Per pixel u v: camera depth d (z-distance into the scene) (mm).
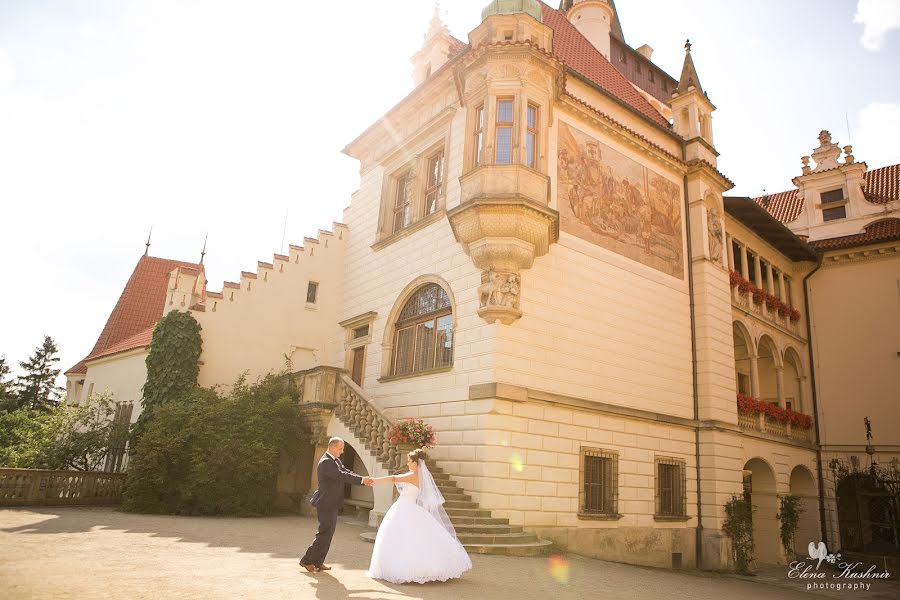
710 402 18344
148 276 30266
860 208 28547
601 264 16672
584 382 15375
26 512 12883
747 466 21719
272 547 9594
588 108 17062
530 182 14258
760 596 12086
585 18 29547
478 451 13312
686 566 16812
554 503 13953
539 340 14602
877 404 24594
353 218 22422
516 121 14500
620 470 15734
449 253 16062
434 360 15969
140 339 22219
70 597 5496
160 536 10109
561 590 8352
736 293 22062
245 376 19141
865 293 25875
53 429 17500
